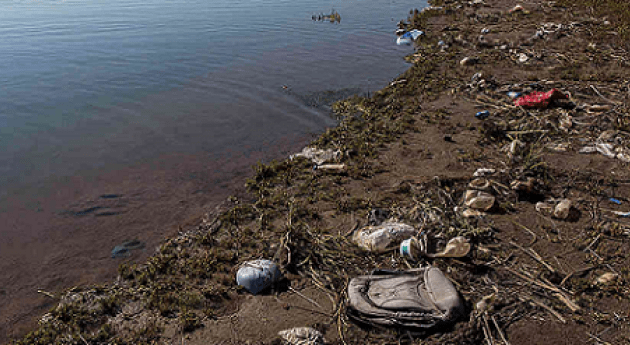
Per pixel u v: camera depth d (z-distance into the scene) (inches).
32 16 901.2
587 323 187.6
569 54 542.9
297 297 212.4
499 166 315.9
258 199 298.2
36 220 285.9
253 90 501.0
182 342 190.9
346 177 316.2
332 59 606.5
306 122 420.8
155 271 232.8
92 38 721.6
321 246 242.8
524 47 586.2
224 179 327.6
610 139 332.8
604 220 249.3
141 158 361.4
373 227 249.0
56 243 263.9
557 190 281.1
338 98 474.6
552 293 202.5
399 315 187.2
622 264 218.2
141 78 542.6
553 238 239.5
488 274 215.6
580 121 367.6
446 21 777.6
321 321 197.5
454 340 181.8
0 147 380.2
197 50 650.8
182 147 378.0
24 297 224.4
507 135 357.4
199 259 239.9
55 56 632.4
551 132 354.3
